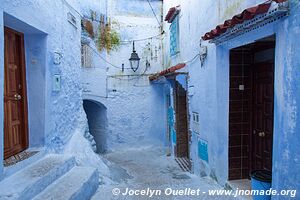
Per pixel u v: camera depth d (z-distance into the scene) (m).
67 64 5.87
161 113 11.28
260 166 4.65
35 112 4.58
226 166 4.91
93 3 9.77
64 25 5.63
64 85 5.66
